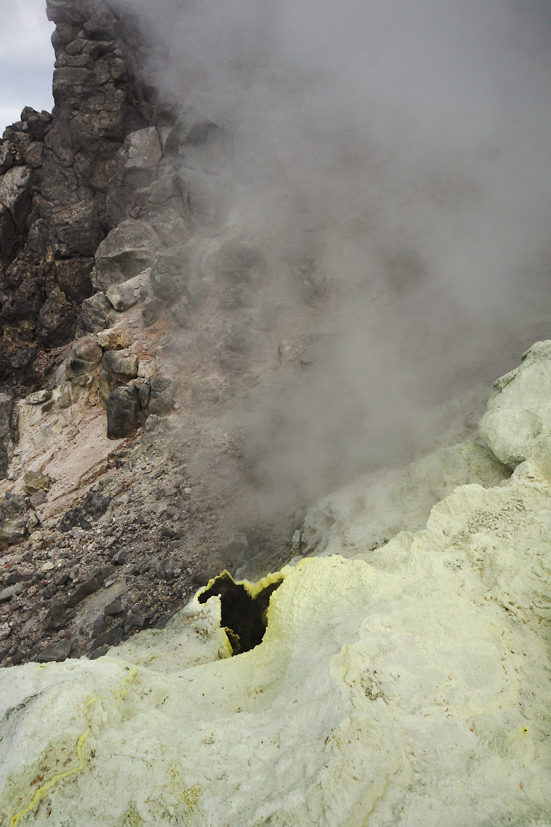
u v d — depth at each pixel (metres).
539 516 3.14
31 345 16.23
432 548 3.29
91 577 7.41
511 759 1.87
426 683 2.19
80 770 1.95
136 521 8.45
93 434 11.26
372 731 1.92
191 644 4.05
